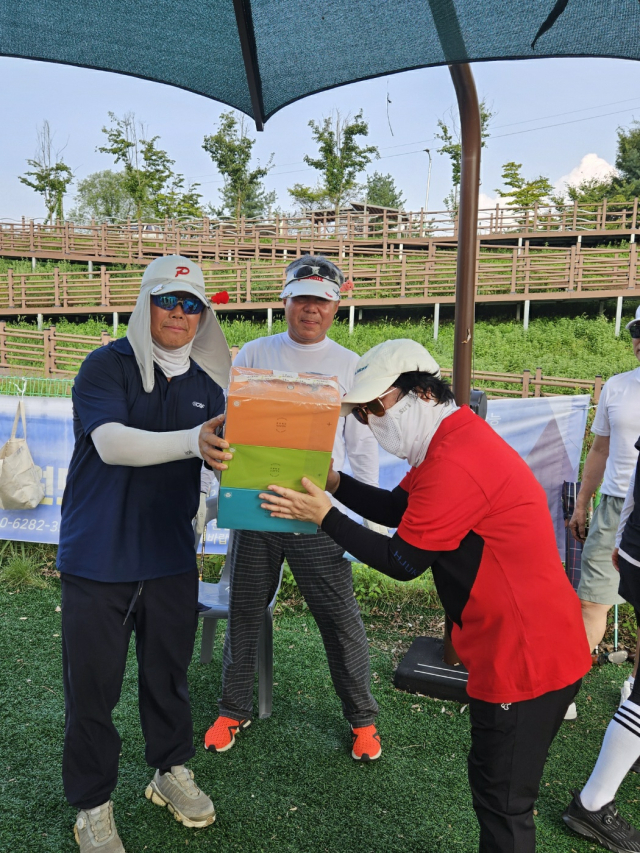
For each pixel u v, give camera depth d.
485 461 1.63
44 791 2.40
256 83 2.20
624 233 25.70
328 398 1.68
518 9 1.77
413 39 1.97
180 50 2.11
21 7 1.91
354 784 2.53
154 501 2.06
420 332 18.42
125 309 18.98
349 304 18.69
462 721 2.98
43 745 2.67
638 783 2.62
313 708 3.05
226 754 2.69
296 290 2.73
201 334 2.17
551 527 1.71
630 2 1.66
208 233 25.75
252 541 2.63
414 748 2.77
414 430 1.73
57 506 4.71
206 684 3.23
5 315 19.48
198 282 2.04
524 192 38.72
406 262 19.31
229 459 1.71
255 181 38.78
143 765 2.59
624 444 2.98
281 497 1.75
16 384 6.10
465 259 3.01
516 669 1.64
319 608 2.65
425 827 2.31
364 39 1.98
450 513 1.60
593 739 2.87
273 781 2.53
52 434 4.66
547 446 4.23
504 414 4.23
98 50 2.15
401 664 3.31
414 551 1.64
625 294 18.47
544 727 1.68
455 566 1.67
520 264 19.44
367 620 4.04
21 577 4.35
